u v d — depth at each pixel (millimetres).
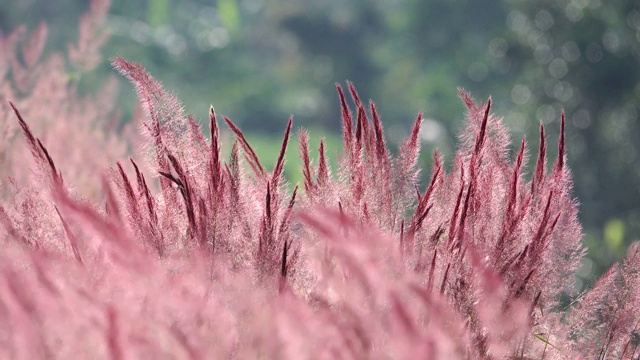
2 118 3469
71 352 2672
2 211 2881
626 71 14672
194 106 18453
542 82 15195
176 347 2656
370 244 2781
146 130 2918
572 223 2980
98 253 2855
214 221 2855
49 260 2781
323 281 2867
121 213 2920
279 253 2850
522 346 2920
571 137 14461
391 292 2652
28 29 17234
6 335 2666
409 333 2596
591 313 2992
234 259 2848
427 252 2912
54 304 2670
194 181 2916
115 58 2922
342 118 2969
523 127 15023
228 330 2748
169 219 2883
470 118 2988
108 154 3539
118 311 2652
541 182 2969
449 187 2996
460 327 2814
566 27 15156
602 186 13992
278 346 2701
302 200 2967
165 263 2828
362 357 2689
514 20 16500
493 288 2830
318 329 2682
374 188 2941
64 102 3807
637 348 3012
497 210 2949
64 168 3520
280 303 2758
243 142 2934
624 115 14594
